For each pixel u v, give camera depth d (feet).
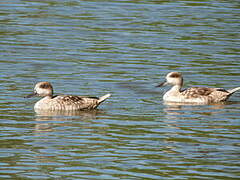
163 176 45.24
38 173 45.47
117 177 44.83
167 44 96.37
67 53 89.81
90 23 108.88
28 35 99.35
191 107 68.13
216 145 53.06
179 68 83.82
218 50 93.40
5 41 95.04
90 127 58.18
